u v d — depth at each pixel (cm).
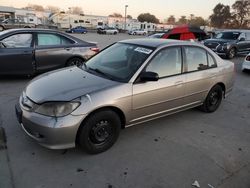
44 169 326
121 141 402
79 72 414
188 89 459
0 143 372
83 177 316
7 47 683
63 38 762
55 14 6406
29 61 705
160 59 416
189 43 471
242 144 422
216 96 542
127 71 391
